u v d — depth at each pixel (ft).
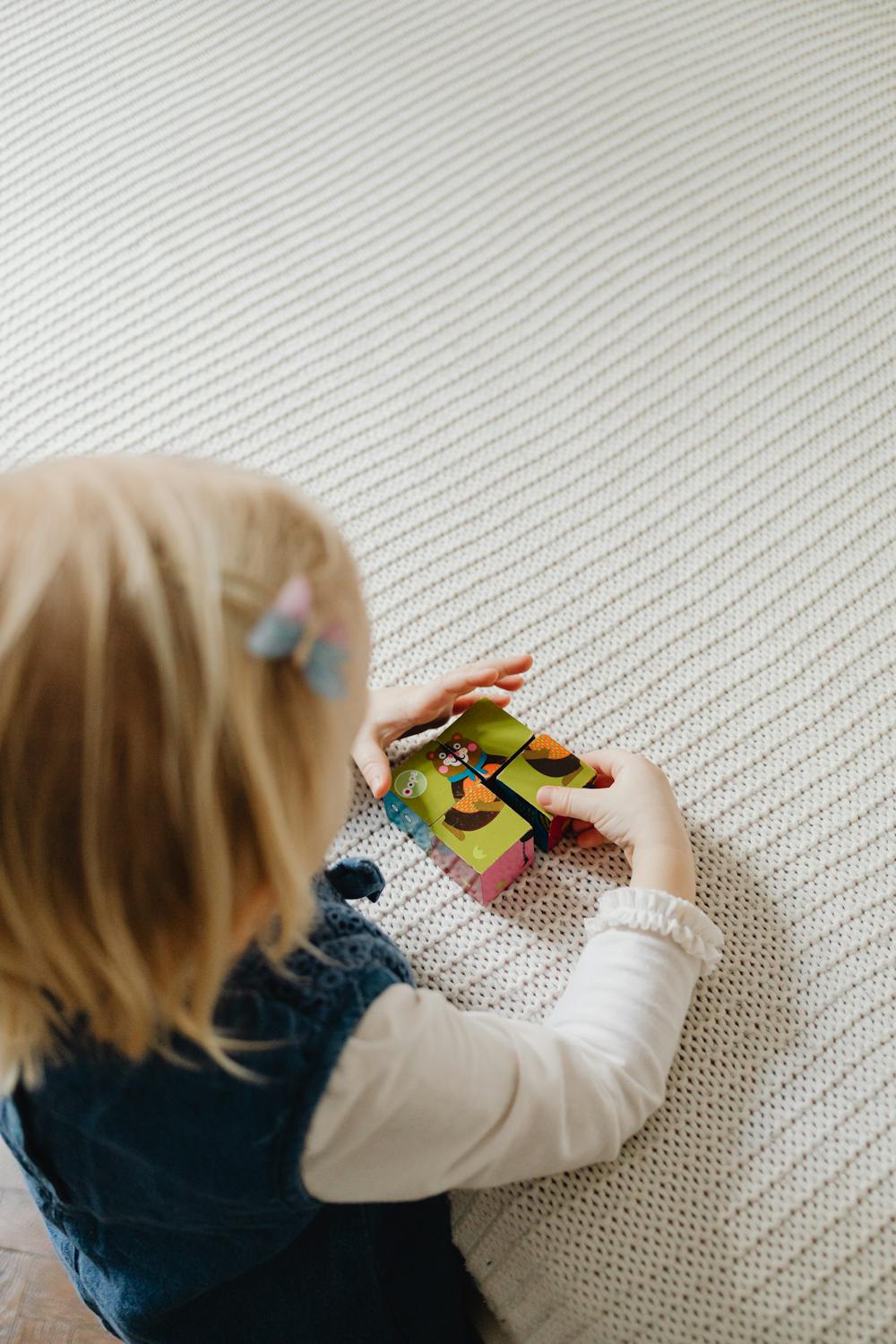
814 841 2.71
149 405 3.60
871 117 4.09
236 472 1.51
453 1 4.49
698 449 3.40
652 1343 2.17
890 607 3.06
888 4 4.36
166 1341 2.18
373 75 4.30
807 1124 2.34
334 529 1.56
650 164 4.02
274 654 1.32
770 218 3.87
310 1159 1.62
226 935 1.40
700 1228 2.23
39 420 3.59
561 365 3.60
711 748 2.87
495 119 4.17
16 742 1.23
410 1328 2.24
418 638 3.11
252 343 3.71
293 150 4.12
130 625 1.23
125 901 1.33
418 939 2.64
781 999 2.49
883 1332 2.13
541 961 2.59
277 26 4.45
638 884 2.45
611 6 4.45
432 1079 1.70
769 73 4.23
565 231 3.89
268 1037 1.58
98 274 3.88
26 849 1.29
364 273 3.84
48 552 1.25
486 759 2.71
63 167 4.13
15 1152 2.06
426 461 3.44
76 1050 1.58
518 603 3.16
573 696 2.98
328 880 2.40
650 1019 2.23
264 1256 1.95
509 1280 2.31
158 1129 1.61
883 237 3.79
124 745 1.24
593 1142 2.08
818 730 2.88
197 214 3.99
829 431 3.40
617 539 3.25
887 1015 2.47
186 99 4.27
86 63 4.39
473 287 3.79
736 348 3.59
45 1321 2.94
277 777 1.38
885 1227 2.22
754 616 3.08
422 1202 2.33
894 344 3.56
